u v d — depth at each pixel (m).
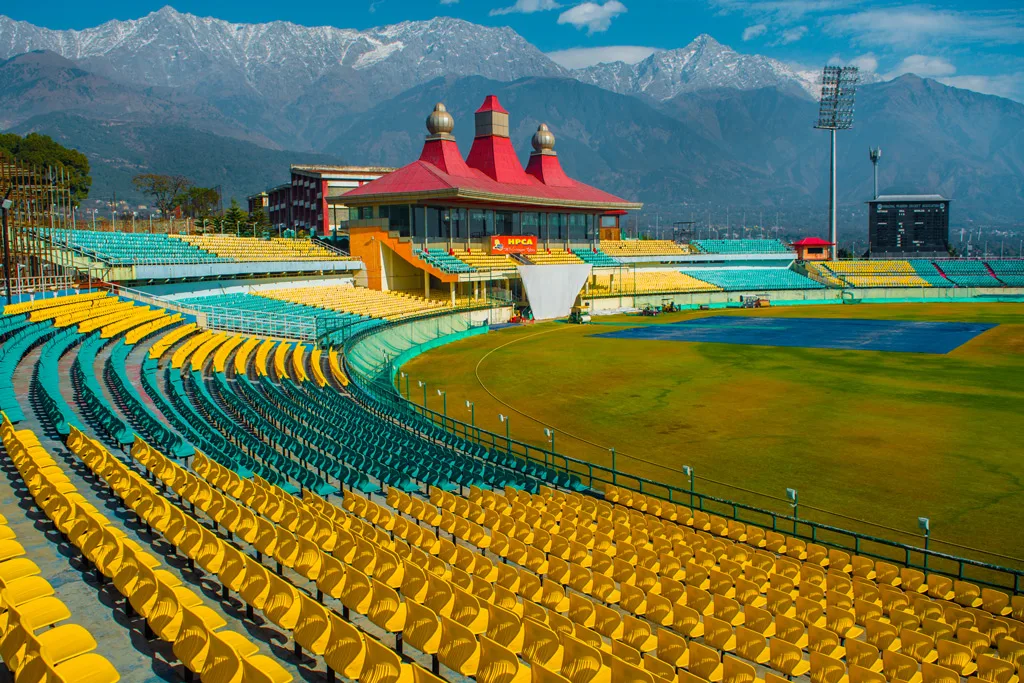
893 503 31.48
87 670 12.71
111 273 59.78
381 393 48.62
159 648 14.96
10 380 32.94
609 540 23.88
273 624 16.75
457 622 15.80
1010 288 132.75
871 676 15.31
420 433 40.03
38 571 15.98
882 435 41.66
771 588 20.80
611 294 116.75
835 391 53.62
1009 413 46.25
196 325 57.16
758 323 98.56
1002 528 28.81
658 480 34.88
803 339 81.81
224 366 47.50
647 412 48.19
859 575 24.23
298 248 91.50
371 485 27.08
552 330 92.19
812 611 19.28
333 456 31.38
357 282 96.06
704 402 50.81
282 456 28.61
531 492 31.23
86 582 17.33
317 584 17.72
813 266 148.12
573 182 131.12
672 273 136.50
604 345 78.19
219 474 24.66
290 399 41.16
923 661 17.59
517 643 15.78
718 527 27.84
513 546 22.03
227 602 17.38
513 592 18.80
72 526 18.12
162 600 14.62
